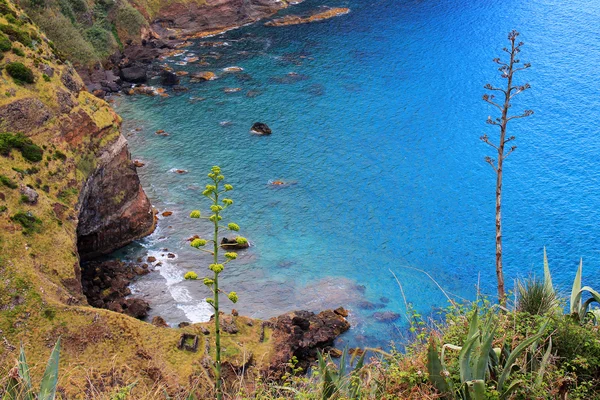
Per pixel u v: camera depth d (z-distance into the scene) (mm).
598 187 96562
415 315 19875
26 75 70875
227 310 66375
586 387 15992
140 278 71375
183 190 90875
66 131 70875
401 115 118125
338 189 94500
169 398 17141
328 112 117188
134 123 108750
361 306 68062
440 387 15211
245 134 107750
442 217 89125
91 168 71625
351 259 78375
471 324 15820
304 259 77562
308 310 67312
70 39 117750
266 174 97188
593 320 19438
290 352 55031
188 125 109250
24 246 56938
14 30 75562
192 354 49625
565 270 78625
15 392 13195
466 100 124125
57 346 13461
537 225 87875
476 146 108625
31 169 64688
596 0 173375
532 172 101250
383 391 15773
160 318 61844
